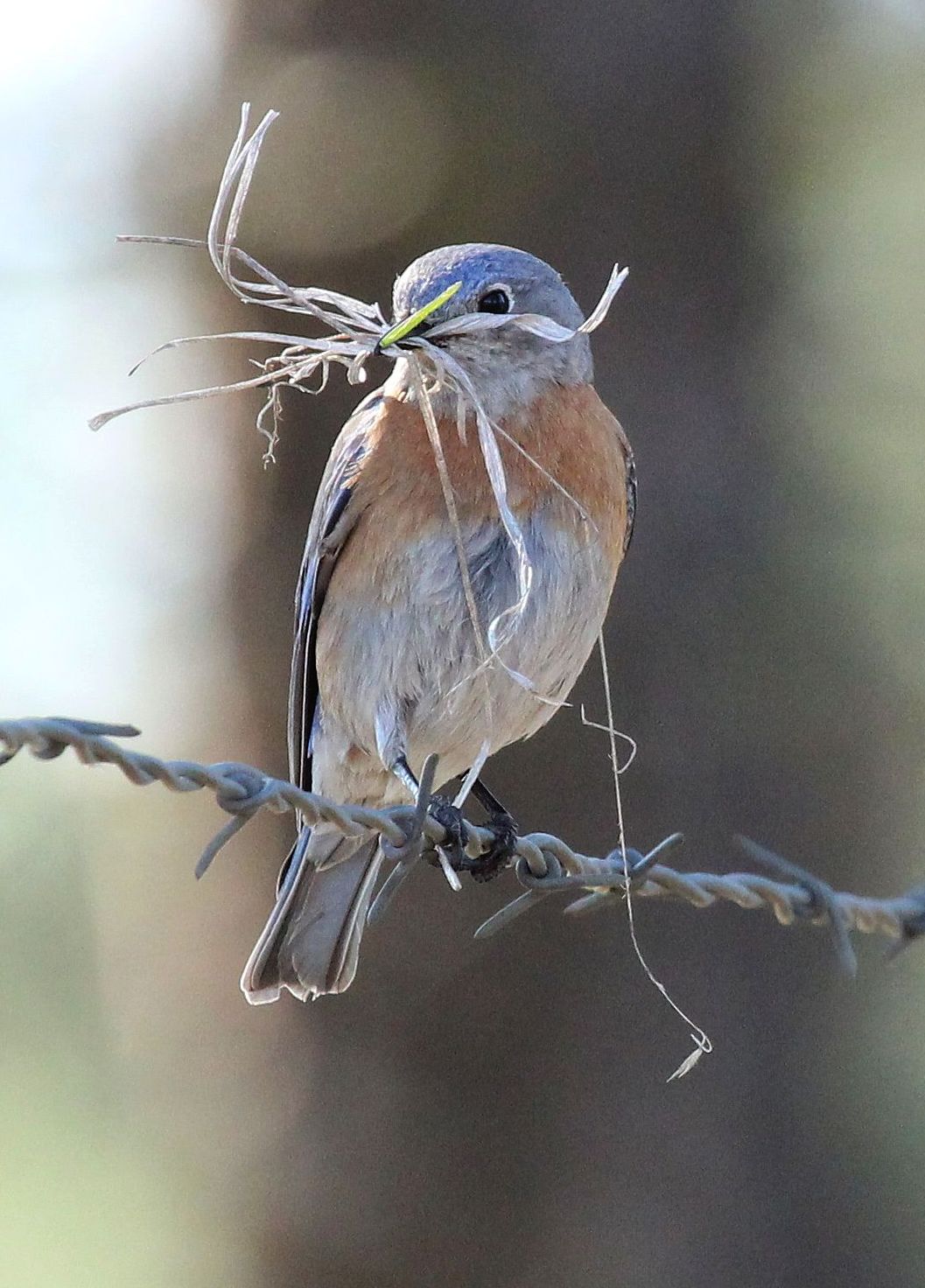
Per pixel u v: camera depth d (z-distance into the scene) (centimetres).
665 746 1223
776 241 1332
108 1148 1393
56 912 1404
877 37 1438
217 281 1243
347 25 1223
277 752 1246
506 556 909
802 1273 1217
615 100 1253
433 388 906
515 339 914
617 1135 1191
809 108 1389
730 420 1269
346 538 942
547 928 1201
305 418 1231
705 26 1276
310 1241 1192
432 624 916
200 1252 1258
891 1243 1250
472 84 1231
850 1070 1259
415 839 778
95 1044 1404
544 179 1240
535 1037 1192
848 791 1272
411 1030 1195
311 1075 1208
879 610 1337
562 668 939
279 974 975
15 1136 1401
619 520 952
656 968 1214
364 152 1221
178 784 721
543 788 1207
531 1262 1180
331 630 954
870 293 1423
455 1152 1186
